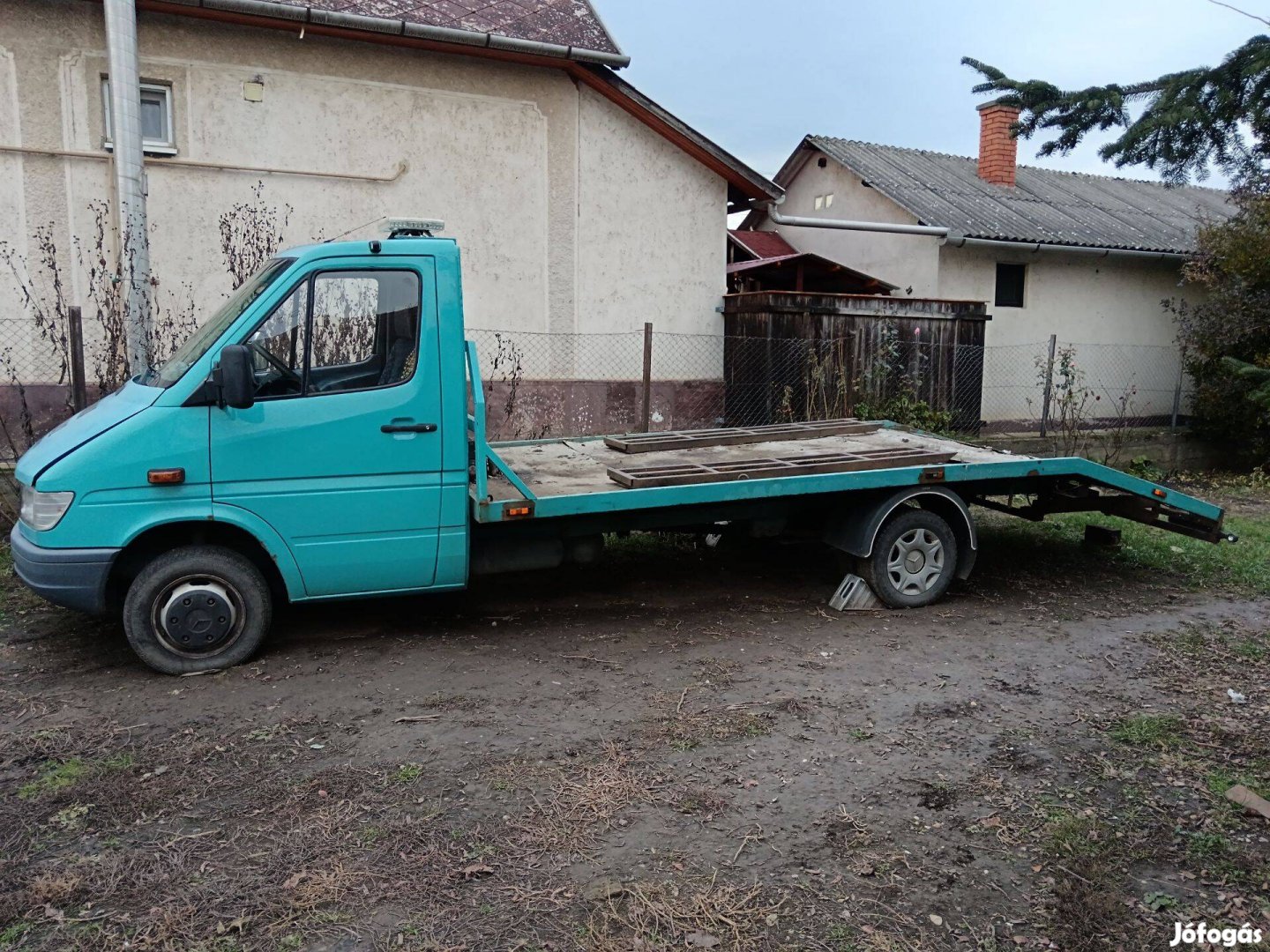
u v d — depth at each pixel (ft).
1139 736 13.56
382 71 31.81
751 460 20.01
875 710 14.52
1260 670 16.66
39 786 11.75
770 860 10.26
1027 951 8.80
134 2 24.35
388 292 16.02
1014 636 18.40
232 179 30.22
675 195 37.11
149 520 14.97
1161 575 23.63
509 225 34.42
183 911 9.25
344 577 16.21
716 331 38.58
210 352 15.23
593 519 18.43
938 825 11.05
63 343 26.53
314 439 15.58
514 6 34.58
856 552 19.71
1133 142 31.24
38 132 27.84
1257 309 40.98
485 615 19.27
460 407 16.42
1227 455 46.85
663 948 8.76
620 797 11.62
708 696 14.96
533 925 9.08
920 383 38.93
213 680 15.49
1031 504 23.43
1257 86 30.17
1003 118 52.95
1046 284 47.55
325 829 10.78
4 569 21.43
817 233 54.39
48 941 8.76
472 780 12.03
